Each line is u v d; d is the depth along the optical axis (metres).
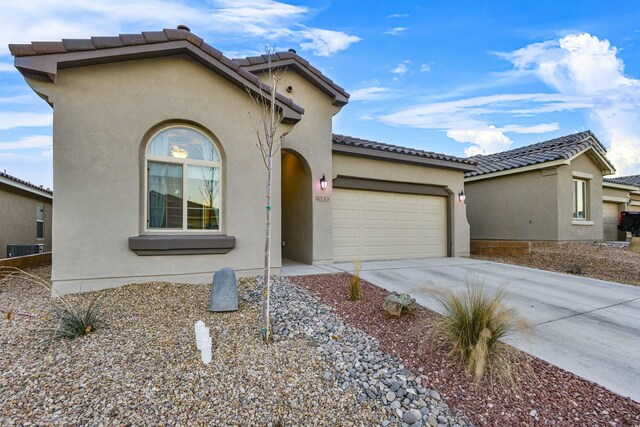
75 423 2.87
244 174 7.54
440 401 3.38
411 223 12.30
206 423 2.97
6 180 12.77
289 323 5.00
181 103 6.93
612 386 3.70
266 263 4.55
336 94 9.98
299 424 3.06
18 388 3.26
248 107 7.56
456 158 12.70
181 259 6.92
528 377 3.80
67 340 4.21
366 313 5.59
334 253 10.62
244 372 3.69
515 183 15.09
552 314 5.98
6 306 5.45
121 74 6.43
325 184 9.98
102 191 6.26
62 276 5.96
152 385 3.38
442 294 4.74
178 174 7.11
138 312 5.23
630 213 17.27
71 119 6.07
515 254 12.90
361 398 3.42
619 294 7.30
